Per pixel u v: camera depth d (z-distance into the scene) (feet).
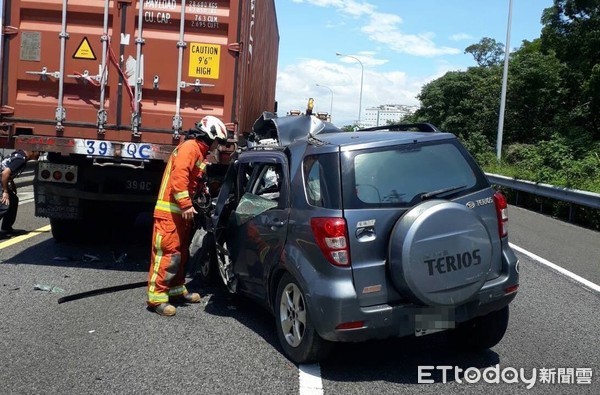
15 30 23.52
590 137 71.92
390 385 14.30
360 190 14.20
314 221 14.28
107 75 23.57
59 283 22.72
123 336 17.28
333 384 14.26
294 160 16.08
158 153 23.57
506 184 59.52
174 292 20.62
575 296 23.04
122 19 23.50
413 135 15.76
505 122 101.24
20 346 16.26
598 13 77.20
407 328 13.92
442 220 13.60
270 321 19.10
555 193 48.29
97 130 23.67
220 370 14.97
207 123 20.08
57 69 23.62
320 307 13.85
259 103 34.37
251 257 17.63
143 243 30.35
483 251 13.93
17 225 34.71
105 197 26.16
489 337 15.97
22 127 23.62
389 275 13.91
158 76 23.67
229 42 23.75
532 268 27.89
